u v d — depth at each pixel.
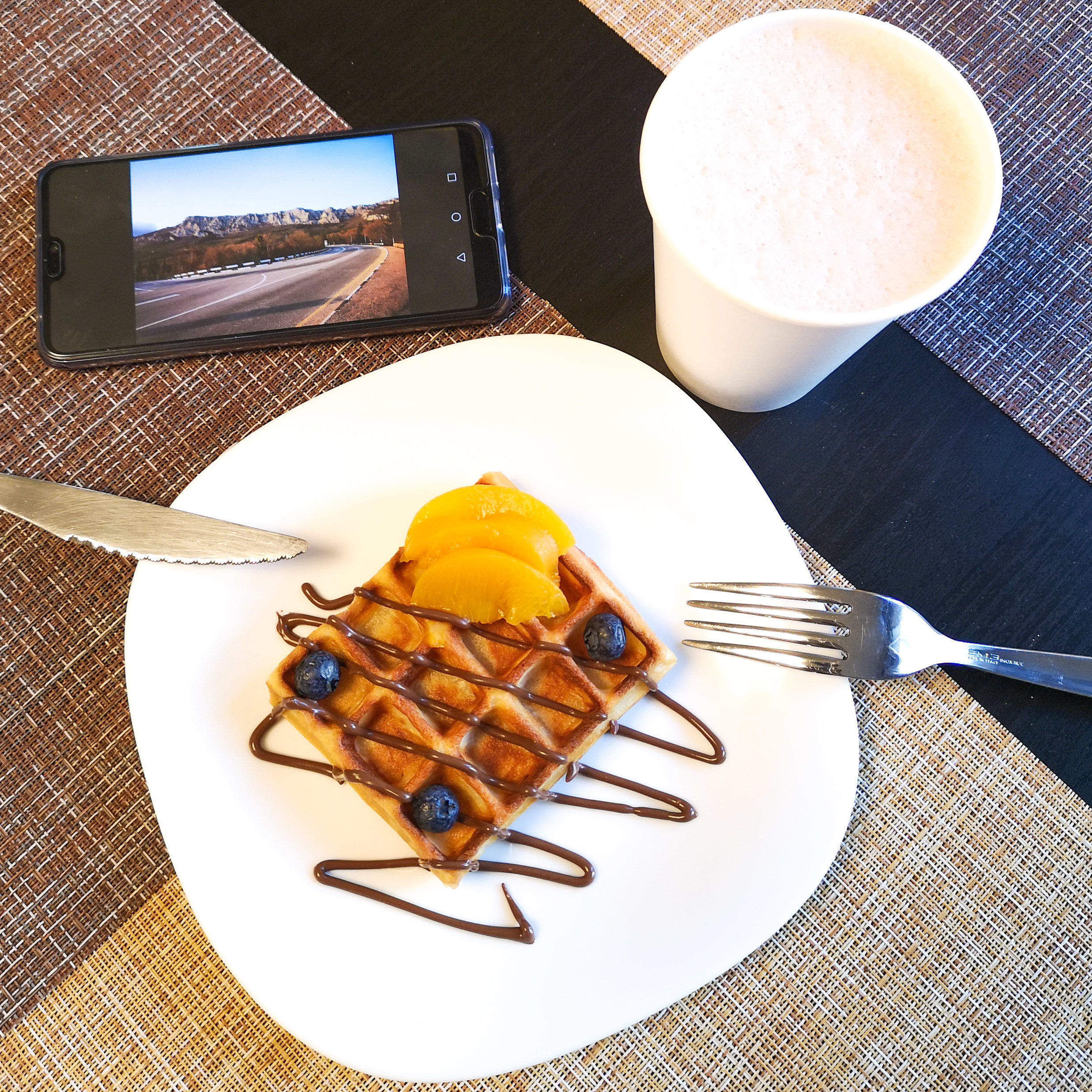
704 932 0.34
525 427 0.37
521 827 0.34
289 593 0.36
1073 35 0.40
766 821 0.34
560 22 0.41
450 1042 0.33
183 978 0.34
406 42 0.40
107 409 0.38
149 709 0.35
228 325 0.37
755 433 0.38
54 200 0.38
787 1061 0.34
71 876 0.35
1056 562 0.37
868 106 0.30
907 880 0.35
